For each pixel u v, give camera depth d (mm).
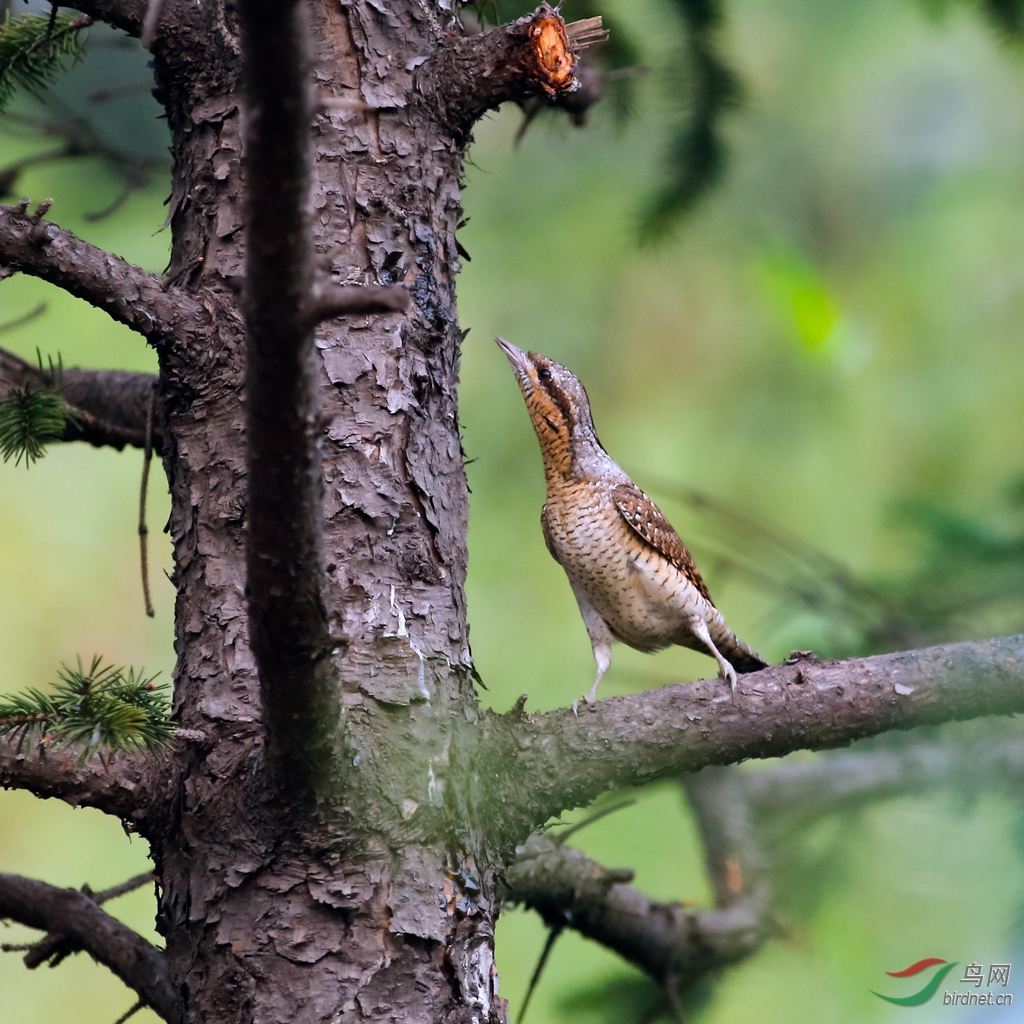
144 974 6512
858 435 14156
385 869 5523
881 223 14914
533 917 12547
